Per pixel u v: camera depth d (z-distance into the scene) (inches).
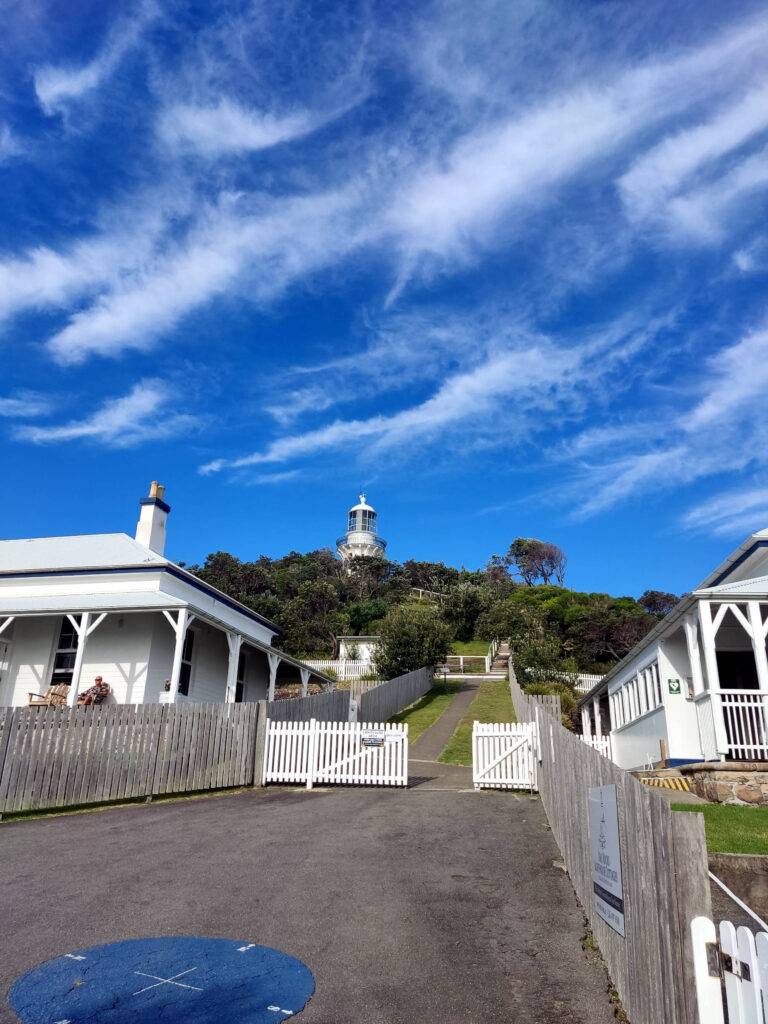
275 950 213.2
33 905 250.8
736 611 515.2
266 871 295.9
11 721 434.3
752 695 520.4
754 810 414.6
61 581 829.2
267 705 576.7
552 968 202.7
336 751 541.0
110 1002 177.9
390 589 3088.1
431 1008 178.4
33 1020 168.2
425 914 245.6
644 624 2041.1
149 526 946.7
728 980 125.1
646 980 154.6
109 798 464.4
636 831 163.2
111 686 749.9
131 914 242.5
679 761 593.0
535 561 4133.9
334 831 373.1
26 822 405.1
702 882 134.3
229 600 941.8
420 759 740.7
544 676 1316.4
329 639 1966.0
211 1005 177.5
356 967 202.1
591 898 229.8
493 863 311.0
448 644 1454.2
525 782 509.7
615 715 853.8
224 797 491.8
